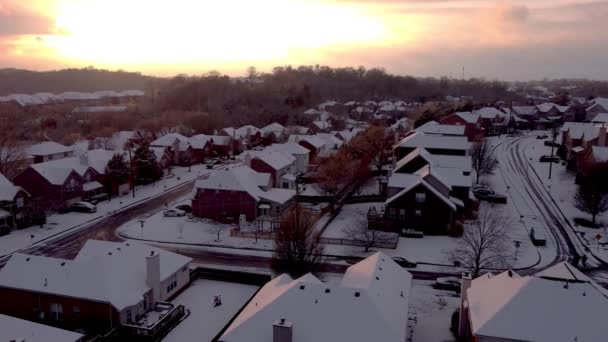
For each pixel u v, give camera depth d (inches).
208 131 6688.0
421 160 3395.7
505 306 1348.4
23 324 1349.7
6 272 1796.3
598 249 2518.5
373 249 2501.2
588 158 3612.2
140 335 1624.0
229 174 3090.6
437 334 1640.0
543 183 3838.6
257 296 1565.0
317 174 3782.0
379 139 4325.8
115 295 1664.6
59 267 1781.5
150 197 3639.3
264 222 2989.7
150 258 1764.3
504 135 6343.5
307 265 1978.3
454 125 4771.2
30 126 6545.3
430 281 2097.7
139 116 7795.3
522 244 2576.3
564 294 1348.4
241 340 1306.6
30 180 3206.2
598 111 7150.6
